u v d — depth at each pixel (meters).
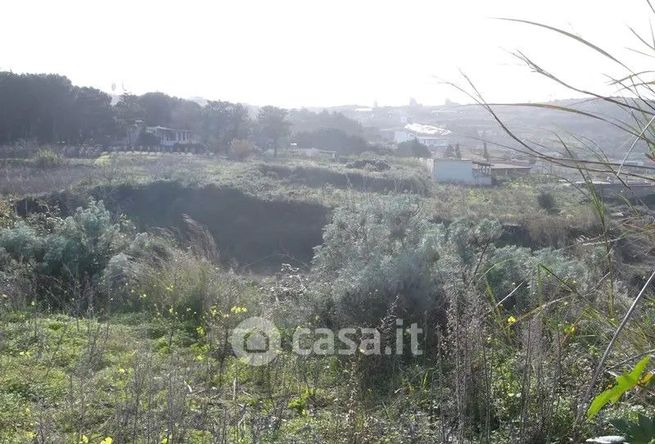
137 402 4.18
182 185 28.88
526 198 22.36
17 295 8.38
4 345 6.30
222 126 52.50
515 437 3.99
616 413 3.69
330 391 5.32
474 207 21.97
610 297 3.19
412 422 4.30
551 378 4.11
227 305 7.62
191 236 12.77
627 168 2.61
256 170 33.88
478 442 4.04
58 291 9.41
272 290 8.08
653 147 2.56
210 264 8.97
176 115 53.81
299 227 27.28
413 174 29.81
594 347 4.16
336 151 47.59
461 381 4.27
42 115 45.28
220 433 4.11
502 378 4.46
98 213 11.09
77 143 45.50
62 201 25.25
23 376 5.47
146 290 8.65
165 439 3.99
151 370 5.24
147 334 7.00
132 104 49.97
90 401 4.79
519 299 5.84
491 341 4.78
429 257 6.55
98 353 5.71
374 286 6.45
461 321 4.76
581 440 3.75
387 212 7.51
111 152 43.31
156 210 28.16
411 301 6.33
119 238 10.73
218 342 6.36
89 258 9.99
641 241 3.13
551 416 3.90
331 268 7.80
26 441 4.20
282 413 4.70
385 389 5.35
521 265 6.54
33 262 9.77
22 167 31.62
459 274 5.96
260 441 4.08
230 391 5.24
